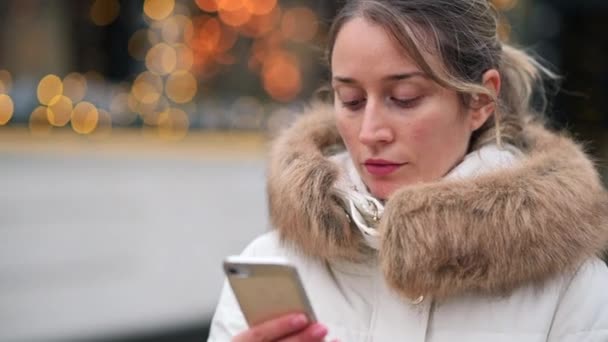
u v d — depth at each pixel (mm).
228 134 8906
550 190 1616
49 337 4258
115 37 9102
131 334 4480
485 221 1577
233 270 1452
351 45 1652
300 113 2088
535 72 2055
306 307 1415
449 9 1685
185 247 6184
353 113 1709
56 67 9125
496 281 1600
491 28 1824
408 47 1604
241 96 9039
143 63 9000
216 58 8992
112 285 5266
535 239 1579
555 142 1828
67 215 6664
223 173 8383
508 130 1896
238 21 8828
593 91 6039
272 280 1413
